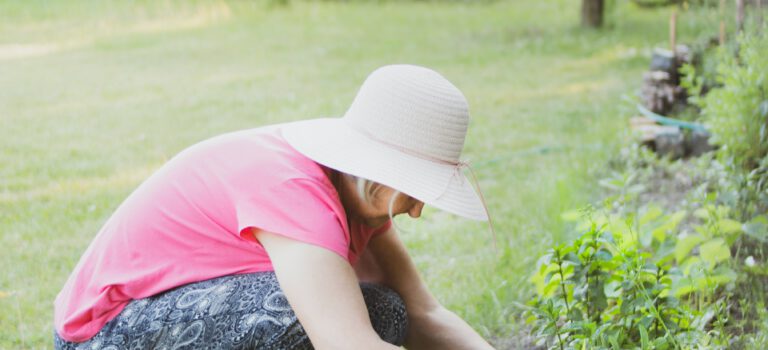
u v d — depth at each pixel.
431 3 13.98
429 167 2.03
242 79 8.26
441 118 2.02
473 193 2.11
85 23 11.83
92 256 2.24
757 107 3.77
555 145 5.51
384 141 2.04
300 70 8.71
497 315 3.09
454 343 2.46
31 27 11.60
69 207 4.50
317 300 1.95
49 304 3.33
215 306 2.09
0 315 3.23
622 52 9.20
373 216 2.15
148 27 11.66
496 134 5.88
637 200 4.28
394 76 2.06
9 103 7.25
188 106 7.07
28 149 5.72
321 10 13.09
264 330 2.05
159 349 2.11
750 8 5.11
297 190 2.02
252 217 2.02
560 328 2.42
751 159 3.82
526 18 12.22
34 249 3.89
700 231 3.04
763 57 3.98
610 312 2.57
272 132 2.21
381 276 2.52
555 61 8.90
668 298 2.53
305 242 1.98
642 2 12.34
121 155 5.58
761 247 3.11
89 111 6.93
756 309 2.86
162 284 2.15
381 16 12.69
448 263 3.67
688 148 5.12
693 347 2.41
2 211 4.45
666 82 6.08
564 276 2.67
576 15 12.20
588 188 4.41
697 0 7.77
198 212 2.13
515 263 3.50
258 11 12.84
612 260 2.53
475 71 8.48
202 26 11.74
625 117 5.84
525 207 4.26
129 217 2.21
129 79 8.35
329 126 2.14
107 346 2.14
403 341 2.48
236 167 2.12
